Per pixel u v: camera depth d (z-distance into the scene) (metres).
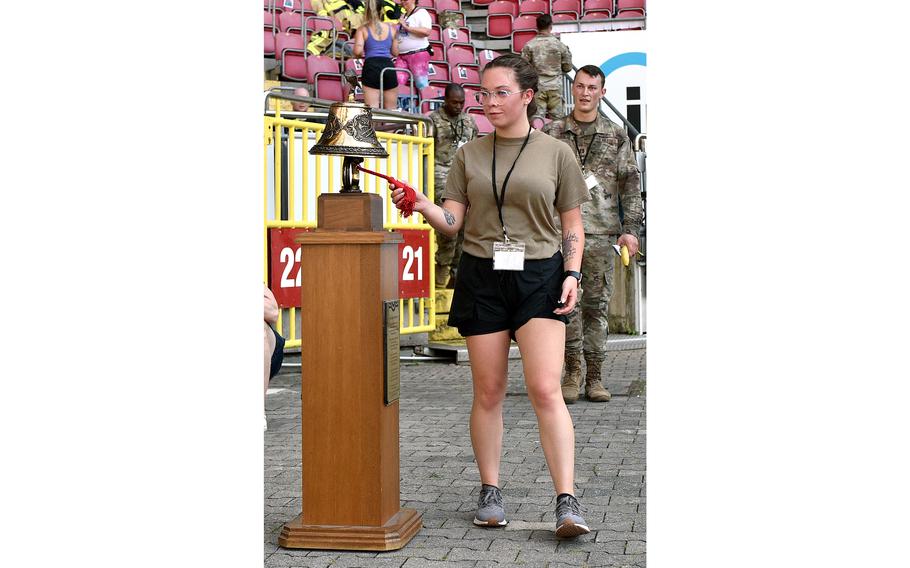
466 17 17.50
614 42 12.09
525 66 4.42
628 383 8.72
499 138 4.49
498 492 4.65
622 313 11.71
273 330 4.43
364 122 4.36
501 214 4.42
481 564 4.07
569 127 7.47
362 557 4.16
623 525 4.58
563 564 4.06
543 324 4.39
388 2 12.20
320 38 14.02
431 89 13.97
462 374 9.40
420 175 9.56
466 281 4.52
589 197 4.51
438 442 6.42
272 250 8.14
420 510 4.87
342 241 4.24
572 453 4.42
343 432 4.28
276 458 6.02
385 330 4.26
